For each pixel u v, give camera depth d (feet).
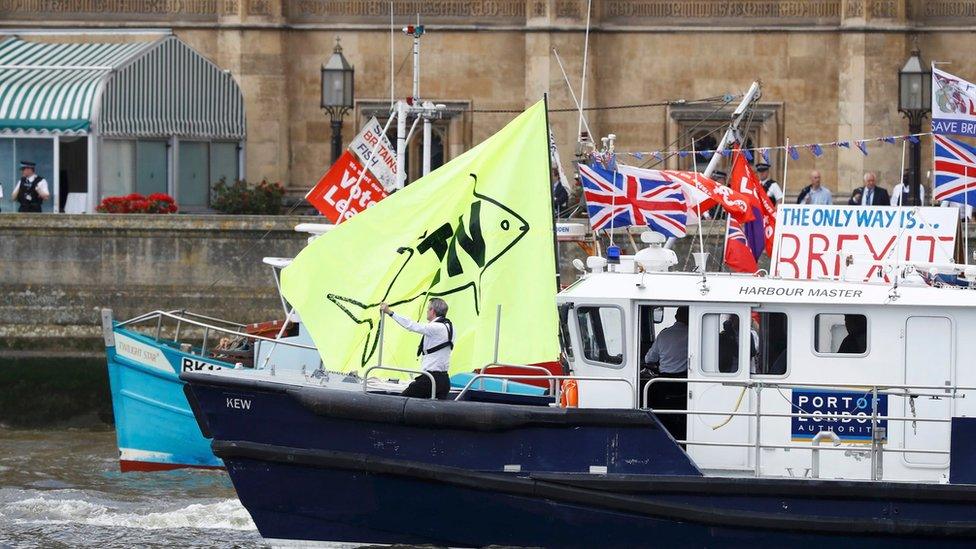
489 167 241.35
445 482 229.04
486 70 477.77
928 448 230.07
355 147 345.31
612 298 235.20
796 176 472.85
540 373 283.38
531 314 238.48
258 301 388.57
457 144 477.36
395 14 479.00
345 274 240.12
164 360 311.88
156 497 290.15
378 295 239.09
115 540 253.24
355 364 239.09
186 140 447.42
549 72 472.44
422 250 240.12
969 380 229.66
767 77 473.67
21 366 382.83
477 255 240.32
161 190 439.22
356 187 344.69
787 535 226.58
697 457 233.14
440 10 479.00
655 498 226.38
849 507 224.94
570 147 472.85
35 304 387.55
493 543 233.14
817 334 232.12
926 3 469.16
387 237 240.53
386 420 229.66
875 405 226.99
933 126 258.16
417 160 479.00
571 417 226.58
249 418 234.38
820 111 472.44
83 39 461.78
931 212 250.16
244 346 338.13
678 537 228.22
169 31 461.78
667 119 474.08
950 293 229.86
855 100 467.11
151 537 255.09
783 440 231.50
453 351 239.30
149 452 312.50
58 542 251.80
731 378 232.53
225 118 460.96
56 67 426.92
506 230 240.12
